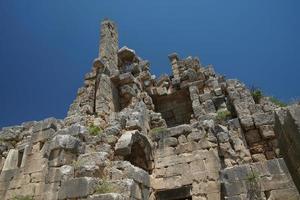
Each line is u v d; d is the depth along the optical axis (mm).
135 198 8602
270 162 8656
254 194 8289
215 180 11516
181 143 12984
